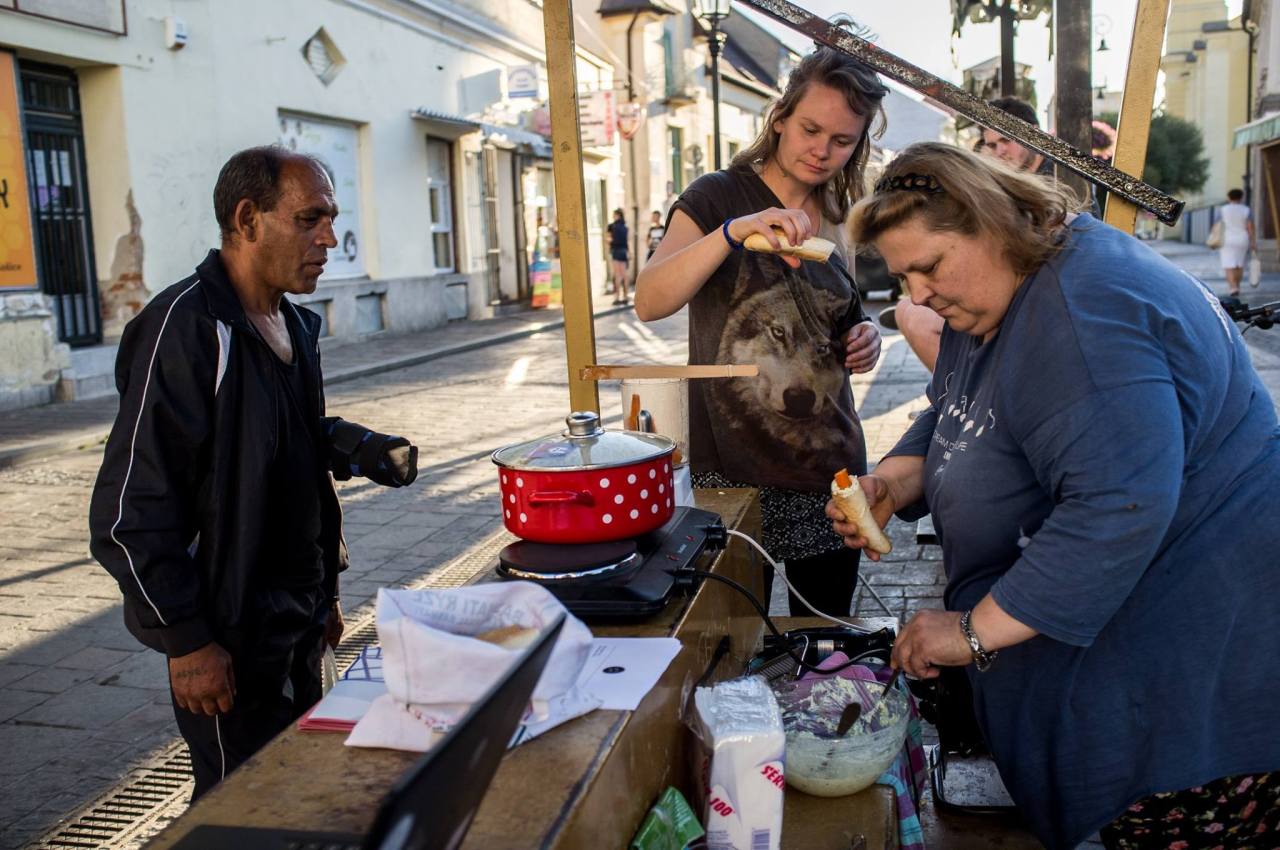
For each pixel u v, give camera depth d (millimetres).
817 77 2201
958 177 1523
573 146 2279
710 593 1723
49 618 4336
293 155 2039
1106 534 1426
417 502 6023
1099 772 1622
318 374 2203
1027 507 1625
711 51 14344
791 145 2281
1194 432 1511
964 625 1566
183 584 1836
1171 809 1656
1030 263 1548
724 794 1415
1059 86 2859
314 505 2105
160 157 10547
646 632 1497
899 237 1563
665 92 25062
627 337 14375
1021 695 1675
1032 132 2025
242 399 1918
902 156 1602
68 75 9906
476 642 1129
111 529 1802
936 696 2240
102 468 1841
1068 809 1665
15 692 3658
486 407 9062
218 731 1975
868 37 2215
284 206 1992
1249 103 20219
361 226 14289
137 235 10305
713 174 2453
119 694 3635
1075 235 1578
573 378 2361
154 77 10430
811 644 2053
